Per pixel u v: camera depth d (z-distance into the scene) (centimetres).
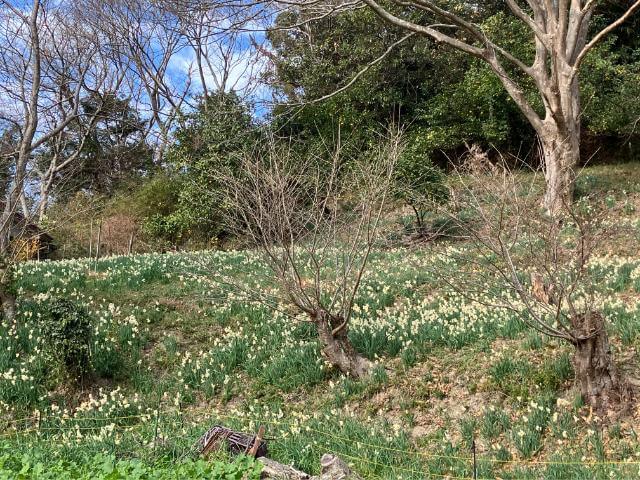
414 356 1019
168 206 2509
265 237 1007
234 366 1111
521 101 1925
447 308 1160
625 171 2197
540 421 813
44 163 2903
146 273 1479
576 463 714
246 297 1223
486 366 958
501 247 880
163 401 1040
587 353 815
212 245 2231
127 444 810
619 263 1361
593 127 2309
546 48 1862
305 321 1076
